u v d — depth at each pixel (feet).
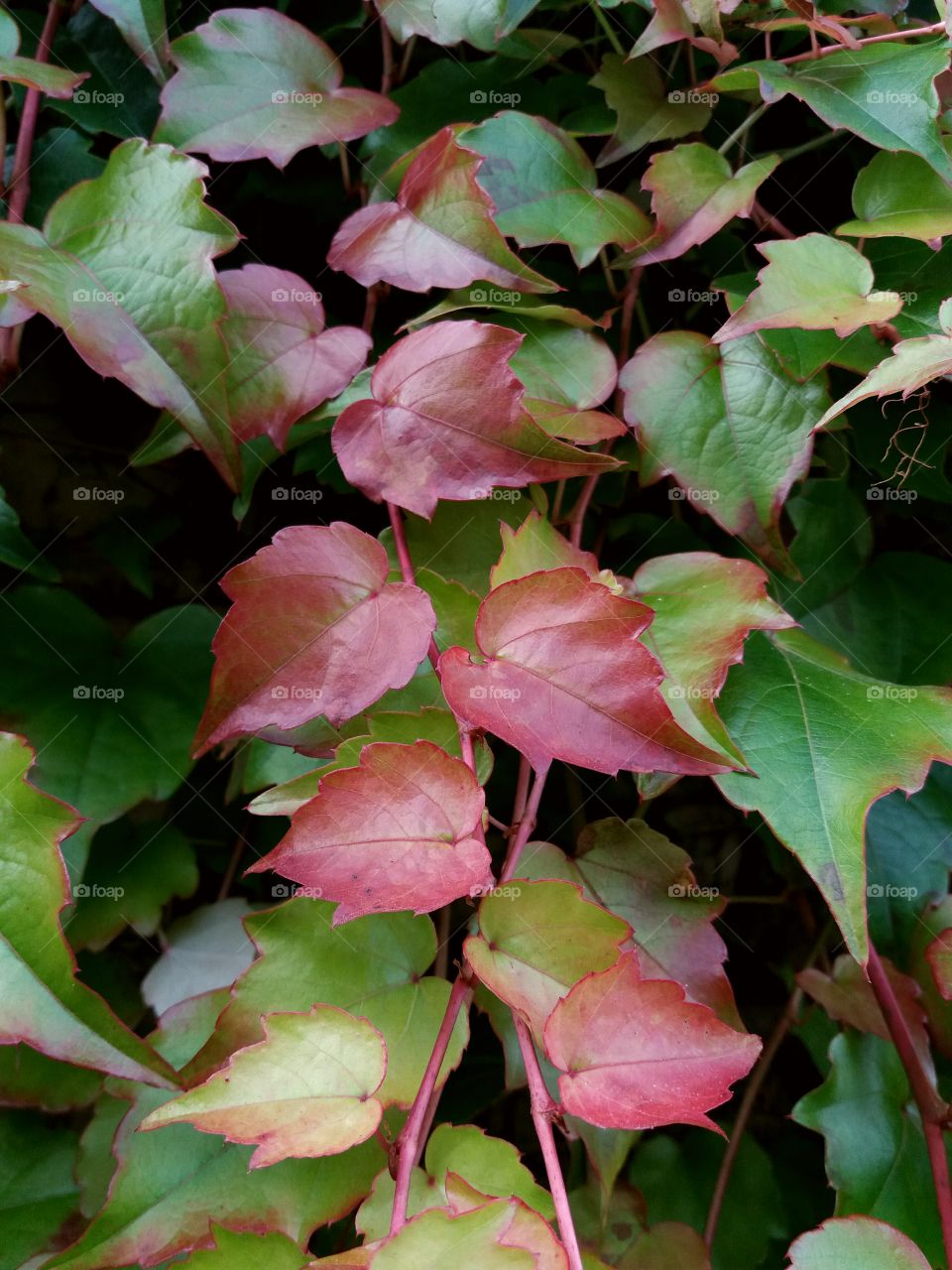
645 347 1.35
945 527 1.63
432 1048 1.18
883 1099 1.39
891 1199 1.34
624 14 1.52
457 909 1.49
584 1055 1.02
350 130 1.39
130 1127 1.21
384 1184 1.13
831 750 1.22
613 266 1.36
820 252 1.27
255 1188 1.18
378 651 1.14
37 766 1.35
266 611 1.14
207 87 1.37
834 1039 1.42
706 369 1.34
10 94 1.49
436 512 1.34
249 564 1.14
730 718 1.25
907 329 1.33
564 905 1.12
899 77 1.30
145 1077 1.09
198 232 1.23
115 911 1.44
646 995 1.03
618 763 1.06
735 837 1.67
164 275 1.23
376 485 1.22
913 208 1.35
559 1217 1.00
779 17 1.38
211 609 1.50
